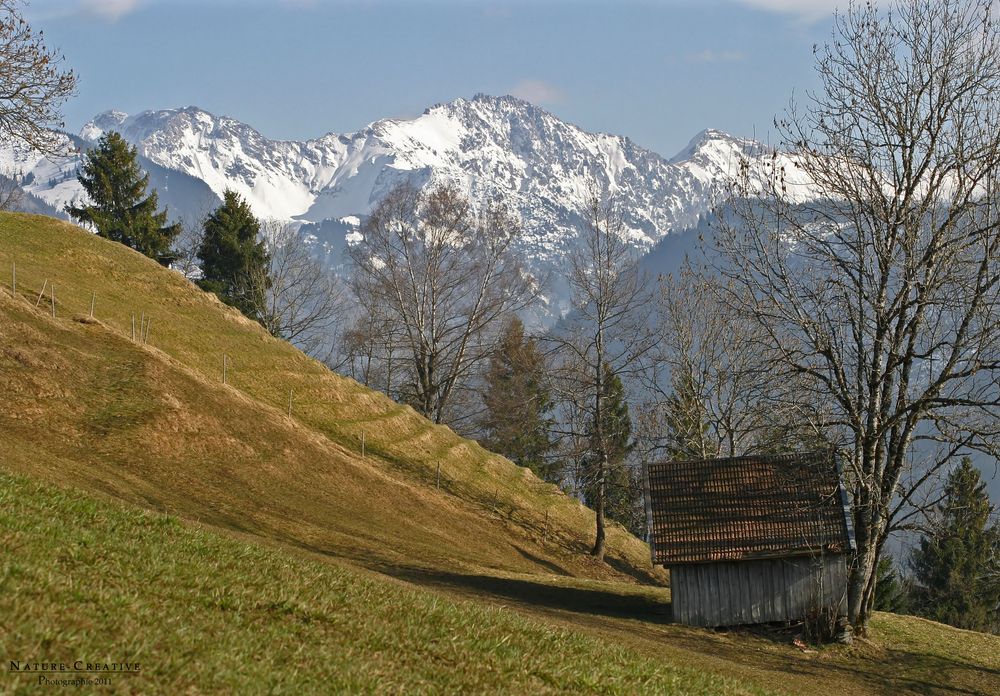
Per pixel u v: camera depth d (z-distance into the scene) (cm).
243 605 1656
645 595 4534
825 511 3894
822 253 3575
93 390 5075
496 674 1675
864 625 3844
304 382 7256
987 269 3322
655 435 6762
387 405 7762
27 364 4956
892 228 3484
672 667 2147
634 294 6056
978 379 3641
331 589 1916
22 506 1814
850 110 3491
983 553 4325
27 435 4381
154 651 1317
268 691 1304
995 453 3234
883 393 3603
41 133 3966
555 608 3828
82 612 1378
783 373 3684
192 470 4825
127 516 1995
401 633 1764
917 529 3616
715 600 3894
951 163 3400
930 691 3344
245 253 10612
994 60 3362
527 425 9906
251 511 4538
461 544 5575
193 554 1864
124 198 10919
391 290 9456
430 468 7056
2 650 1168
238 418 5594
